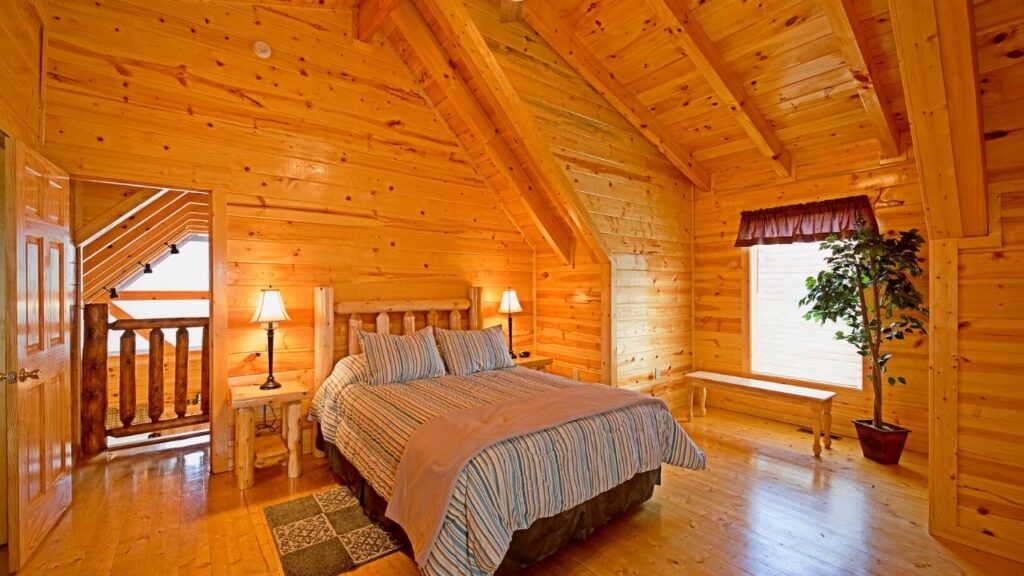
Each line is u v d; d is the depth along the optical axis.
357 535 2.41
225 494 2.87
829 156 4.03
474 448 2.02
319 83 3.63
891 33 2.86
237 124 3.28
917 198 3.54
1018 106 2.18
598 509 2.44
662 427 2.75
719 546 2.35
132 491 2.90
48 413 2.41
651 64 3.71
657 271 4.78
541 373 3.61
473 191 4.60
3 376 2.04
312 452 3.54
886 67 3.09
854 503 2.79
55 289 2.53
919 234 3.51
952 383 2.40
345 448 2.86
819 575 2.11
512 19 2.66
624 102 4.08
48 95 2.65
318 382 3.58
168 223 5.14
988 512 2.28
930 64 2.03
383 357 3.32
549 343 5.01
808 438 4.00
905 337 3.66
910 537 2.42
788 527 2.52
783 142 4.15
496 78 3.38
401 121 4.08
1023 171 2.20
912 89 2.12
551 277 4.96
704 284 5.10
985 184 2.23
